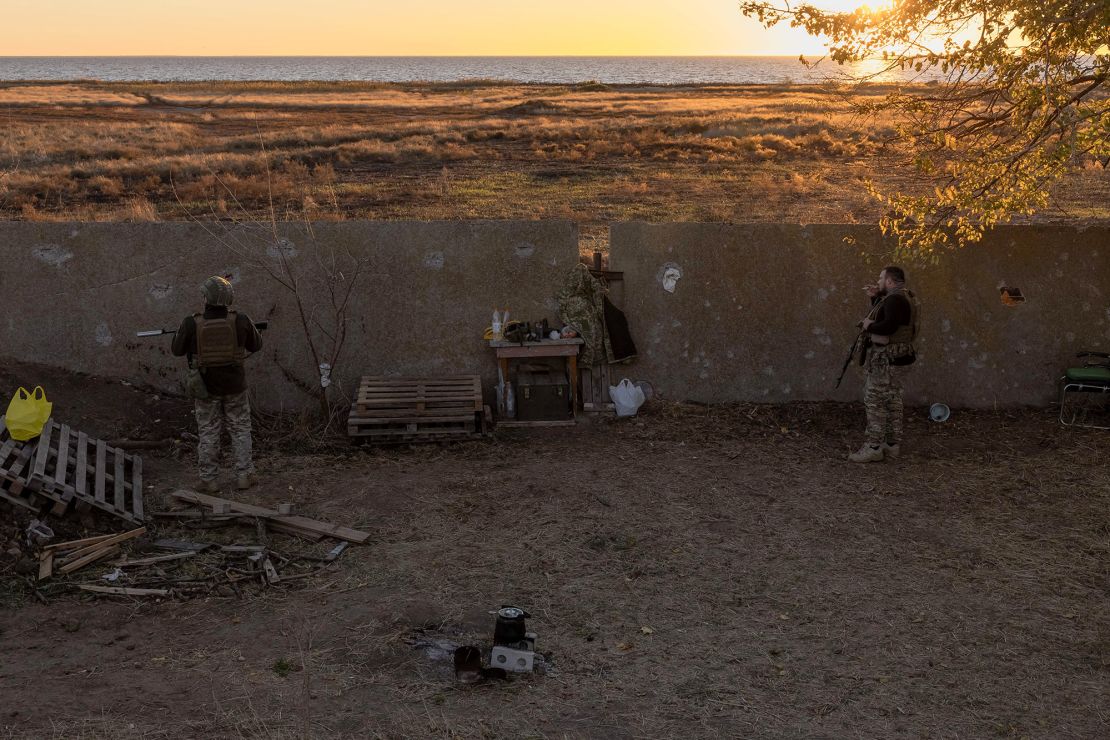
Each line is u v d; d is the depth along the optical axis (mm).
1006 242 10008
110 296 9273
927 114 8836
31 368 8984
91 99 63125
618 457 8562
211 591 5832
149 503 7145
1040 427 9516
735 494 7715
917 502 7590
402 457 8500
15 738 4090
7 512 6344
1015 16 7219
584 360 9719
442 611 5660
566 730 4387
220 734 4207
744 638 5418
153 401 9109
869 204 20078
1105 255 10055
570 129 39188
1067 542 6816
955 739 4430
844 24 7723
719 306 10000
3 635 5180
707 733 4410
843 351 10117
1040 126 8219
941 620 5668
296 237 9438
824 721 4551
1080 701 4793
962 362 10164
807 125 37062
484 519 7113
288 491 7539
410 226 9570
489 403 9797
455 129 40062
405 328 9664
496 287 9734
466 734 4301
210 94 77062
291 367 9555
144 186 23156
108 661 4938
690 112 51469
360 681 4797
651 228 9875
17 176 24078
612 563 6410
